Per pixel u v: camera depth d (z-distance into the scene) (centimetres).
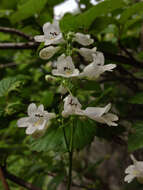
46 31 21
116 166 48
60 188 43
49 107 23
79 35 20
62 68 19
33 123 20
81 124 23
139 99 24
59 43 20
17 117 25
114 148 49
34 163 39
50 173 36
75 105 19
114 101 40
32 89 38
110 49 30
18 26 34
